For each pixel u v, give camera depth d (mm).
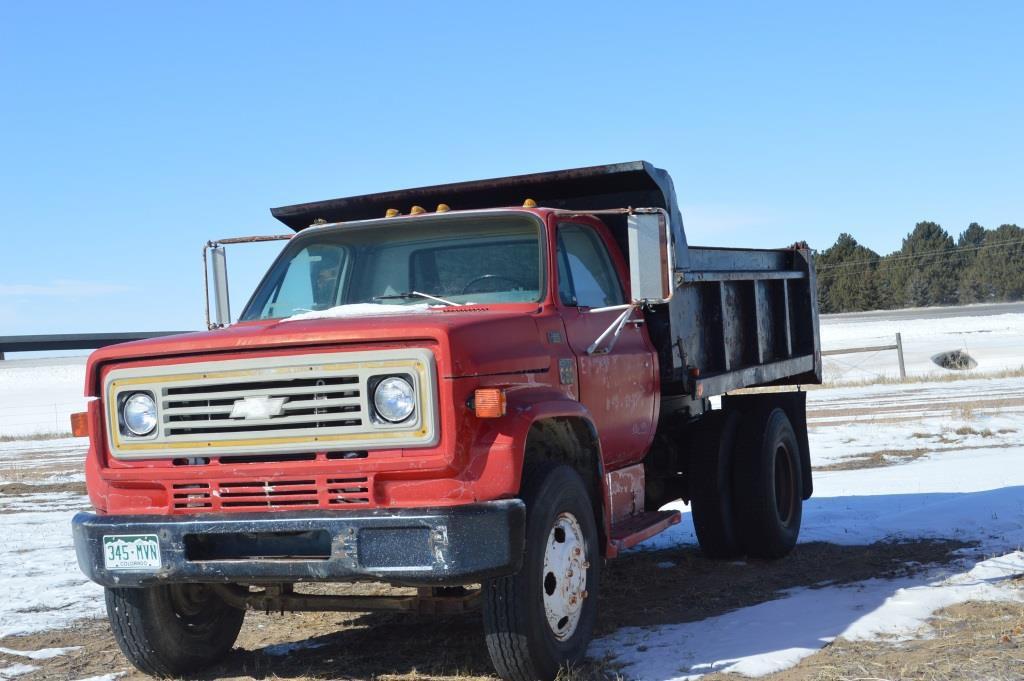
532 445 5574
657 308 6992
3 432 30719
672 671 5180
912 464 12695
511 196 7371
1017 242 126562
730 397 8531
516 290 5938
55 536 10445
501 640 4914
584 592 5363
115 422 5164
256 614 7148
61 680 5652
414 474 4738
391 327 4773
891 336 48406
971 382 26172
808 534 8930
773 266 9227
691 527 9938
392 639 6270
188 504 5055
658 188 7012
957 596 6266
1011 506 9094
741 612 6336
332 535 4734
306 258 6559
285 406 4840
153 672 5676
